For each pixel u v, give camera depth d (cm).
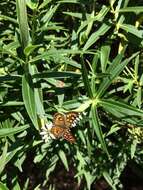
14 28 51
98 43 54
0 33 52
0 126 49
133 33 50
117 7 50
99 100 46
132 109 45
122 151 56
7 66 49
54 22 53
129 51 53
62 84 49
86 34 50
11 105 48
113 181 58
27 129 49
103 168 56
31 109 43
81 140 53
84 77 44
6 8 53
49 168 55
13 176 53
